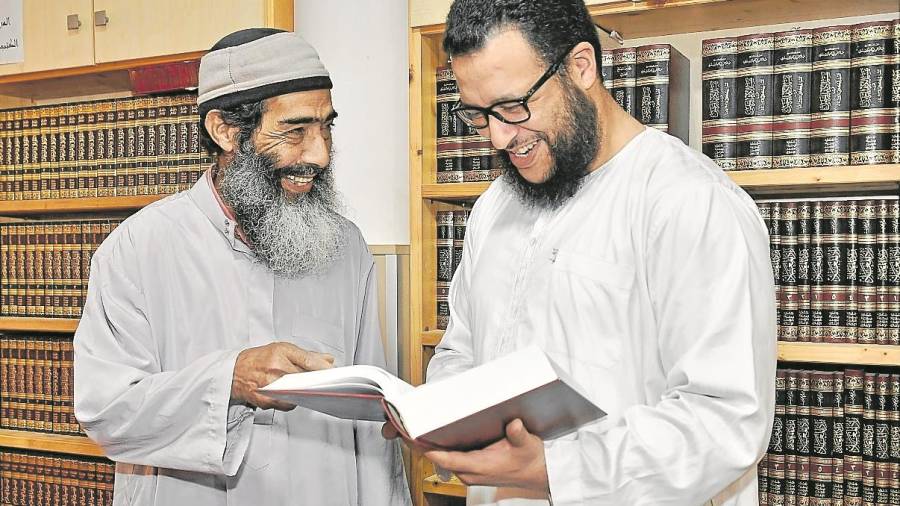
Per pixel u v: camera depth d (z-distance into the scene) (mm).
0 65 2750
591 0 2084
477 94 1320
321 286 1828
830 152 1967
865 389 2010
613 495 1229
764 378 1256
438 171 2346
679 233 1297
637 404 1365
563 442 1274
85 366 1698
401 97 2662
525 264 1482
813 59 1988
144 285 1730
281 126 1691
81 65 2629
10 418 2895
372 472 1841
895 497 1979
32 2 2697
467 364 1612
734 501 1424
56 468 2801
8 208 2850
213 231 1766
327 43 2752
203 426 1596
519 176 1472
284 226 1706
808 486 2057
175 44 2496
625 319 1369
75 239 2793
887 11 2090
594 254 1407
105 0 2588
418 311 2314
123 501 1775
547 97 1313
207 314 1741
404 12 2654
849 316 2012
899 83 1909
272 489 1706
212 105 1735
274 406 1561
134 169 2701
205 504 1704
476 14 1306
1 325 2852
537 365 1104
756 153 2031
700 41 2301
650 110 2100
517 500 1465
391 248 2420
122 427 1642
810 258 2043
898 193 2178
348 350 1879
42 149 2842
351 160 2729
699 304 1265
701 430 1226
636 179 1403
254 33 1746
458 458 1222
